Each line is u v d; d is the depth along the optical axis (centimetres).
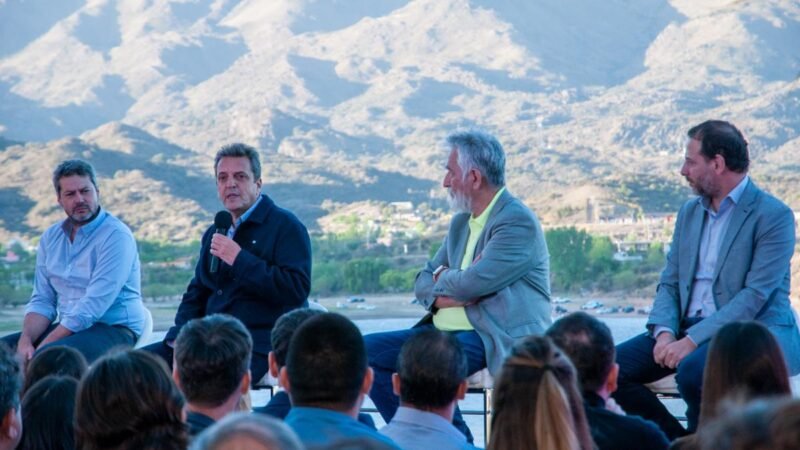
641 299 8831
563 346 436
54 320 841
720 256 624
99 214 801
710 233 638
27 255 13062
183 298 740
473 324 661
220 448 204
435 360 409
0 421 368
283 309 699
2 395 364
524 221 664
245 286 700
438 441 408
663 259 10038
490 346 650
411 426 412
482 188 683
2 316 7400
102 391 322
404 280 9281
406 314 6681
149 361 330
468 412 683
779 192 13962
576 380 362
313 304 721
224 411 400
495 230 665
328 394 370
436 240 14175
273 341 468
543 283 676
